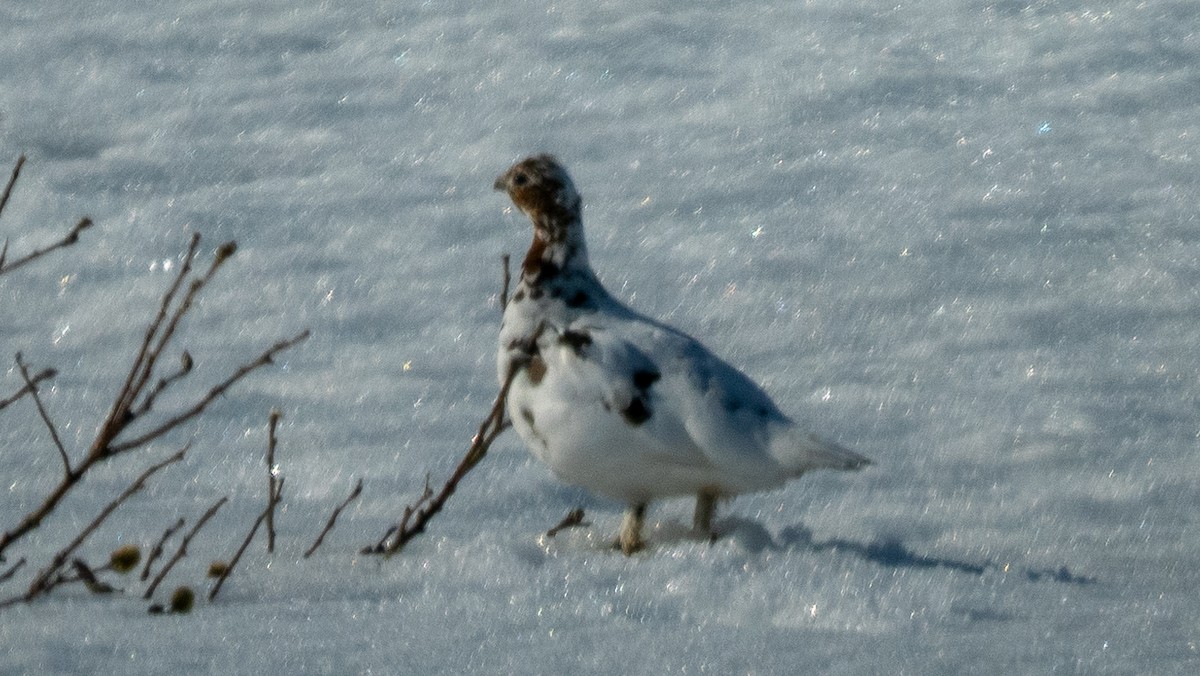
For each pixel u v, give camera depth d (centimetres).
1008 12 1814
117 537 798
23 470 925
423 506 871
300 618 641
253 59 1764
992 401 1043
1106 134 1536
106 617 639
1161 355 1123
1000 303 1216
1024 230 1347
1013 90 1634
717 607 657
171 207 1421
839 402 1048
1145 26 1755
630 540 767
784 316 1202
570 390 738
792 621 643
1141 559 767
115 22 1852
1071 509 858
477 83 1691
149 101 1661
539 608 654
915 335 1166
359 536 806
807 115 1588
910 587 664
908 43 1747
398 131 1591
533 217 780
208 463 948
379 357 1138
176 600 648
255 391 1077
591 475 751
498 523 844
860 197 1419
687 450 725
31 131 1583
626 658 587
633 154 1520
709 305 1225
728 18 1833
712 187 1444
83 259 1320
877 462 943
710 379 731
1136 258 1288
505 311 783
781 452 716
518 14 1856
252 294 1253
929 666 572
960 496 883
